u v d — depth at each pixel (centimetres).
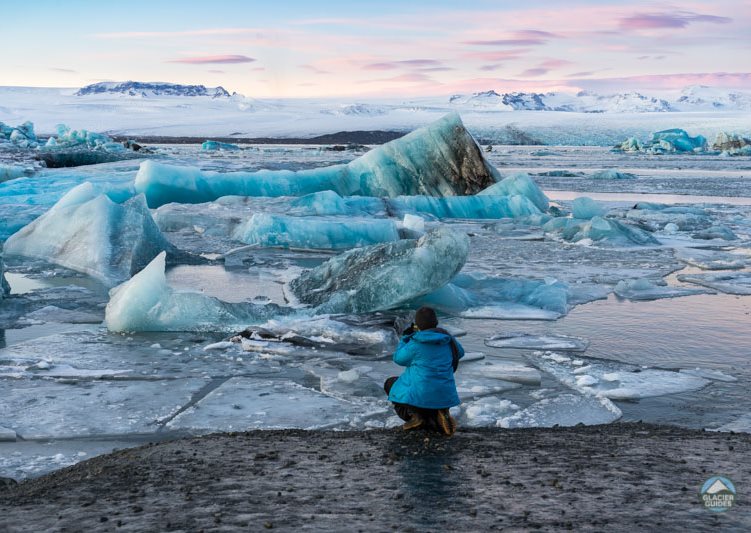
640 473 383
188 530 297
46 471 500
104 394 688
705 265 1573
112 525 307
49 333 952
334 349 869
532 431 529
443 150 2908
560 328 1001
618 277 1427
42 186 2727
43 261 1564
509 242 2005
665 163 8288
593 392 699
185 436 577
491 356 851
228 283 1317
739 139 12275
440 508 327
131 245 1489
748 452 441
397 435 498
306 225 1859
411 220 1872
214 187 2614
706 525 294
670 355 862
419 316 502
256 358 834
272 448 462
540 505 327
